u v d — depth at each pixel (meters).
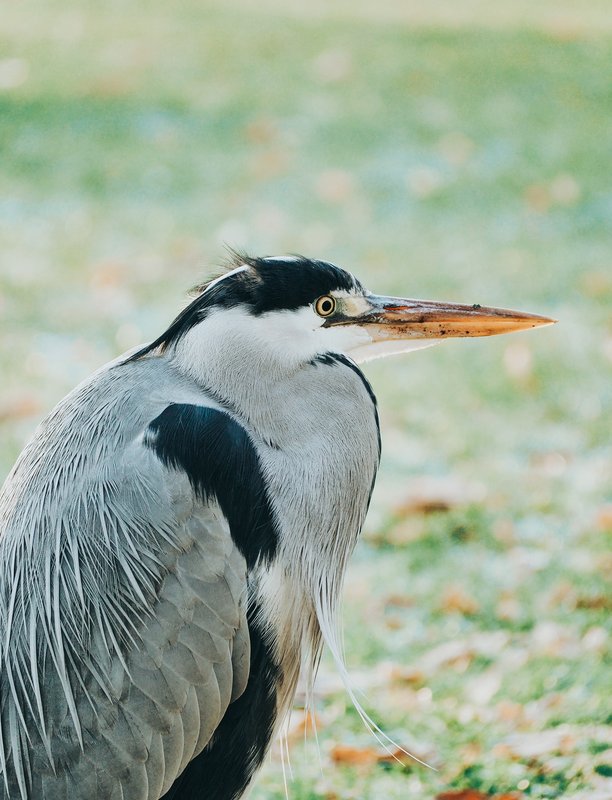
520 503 13.05
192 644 6.47
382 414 14.84
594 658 10.15
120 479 6.57
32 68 27.62
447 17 33.81
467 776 8.64
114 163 23.08
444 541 12.27
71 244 19.78
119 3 33.81
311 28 31.77
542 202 22.14
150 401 6.87
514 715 9.34
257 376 7.12
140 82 26.97
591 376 15.83
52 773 6.27
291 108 26.08
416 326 7.70
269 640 6.97
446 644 10.52
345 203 21.84
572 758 8.73
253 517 6.83
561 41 31.53
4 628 6.48
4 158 23.06
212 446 6.72
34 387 15.09
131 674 6.36
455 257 19.72
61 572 6.45
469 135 25.14
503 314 7.81
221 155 23.73
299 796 8.48
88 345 16.42
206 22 31.97
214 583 6.55
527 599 11.19
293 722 9.37
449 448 14.22
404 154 24.09
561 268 19.39
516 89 27.84
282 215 21.27
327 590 7.42
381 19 33.12
